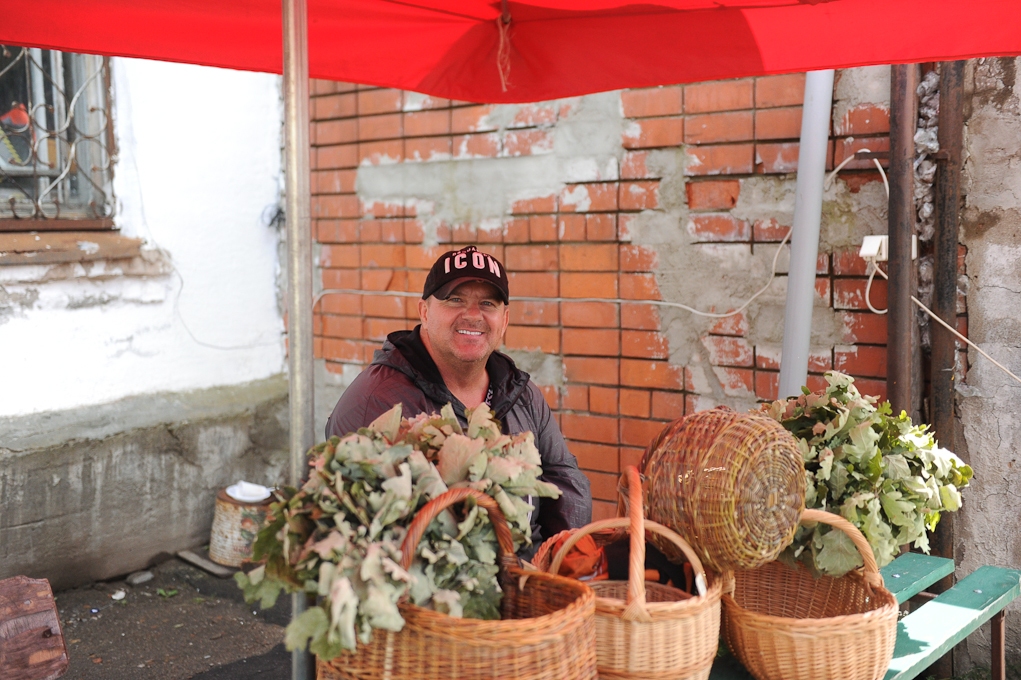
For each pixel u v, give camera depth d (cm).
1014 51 258
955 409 332
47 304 420
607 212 402
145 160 457
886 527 212
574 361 416
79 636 387
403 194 462
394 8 278
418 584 156
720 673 203
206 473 474
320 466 160
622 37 294
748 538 181
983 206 321
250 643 385
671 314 389
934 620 244
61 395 426
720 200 375
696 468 187
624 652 170
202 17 261
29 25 247
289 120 185
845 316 349
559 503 290
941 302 326
